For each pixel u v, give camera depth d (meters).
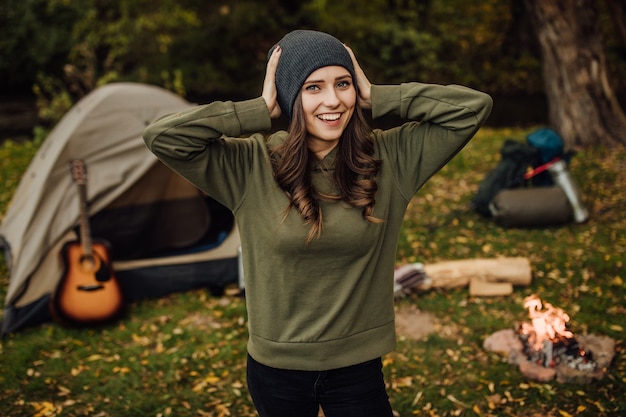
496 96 14.97
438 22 16.50
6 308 4.21
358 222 1.74
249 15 16.17
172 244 4.76
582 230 5.47
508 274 4.48
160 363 3.74
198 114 1.70
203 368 3.68
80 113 5.01
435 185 7.07
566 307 4.18
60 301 4.14
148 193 4.73
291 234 1.71
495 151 8.43
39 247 4.27
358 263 1.79
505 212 5.50
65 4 15.55
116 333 4.14
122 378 3.60
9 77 15.84
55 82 14.45
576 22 7.85
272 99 1.79
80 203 4.25
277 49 1.79
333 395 1.87
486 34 15.82
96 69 15.41
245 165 1.79
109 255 4.33
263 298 1.81
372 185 1.75
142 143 4.69
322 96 1.71
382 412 1.90
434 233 5.64
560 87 8.09
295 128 1.74
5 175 8.01
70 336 4.10
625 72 14.04
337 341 1.81
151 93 5.10
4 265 5.11
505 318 4.11
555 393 3.24
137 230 4.68
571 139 8.05
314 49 1.71
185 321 4.28
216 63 15.99
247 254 1.83
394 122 12.05
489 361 3.60
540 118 12.45
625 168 7.06
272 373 1.85
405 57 15.80
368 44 16.05
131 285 4.61
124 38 15.01
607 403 3.13
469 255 5.15
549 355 3.41
